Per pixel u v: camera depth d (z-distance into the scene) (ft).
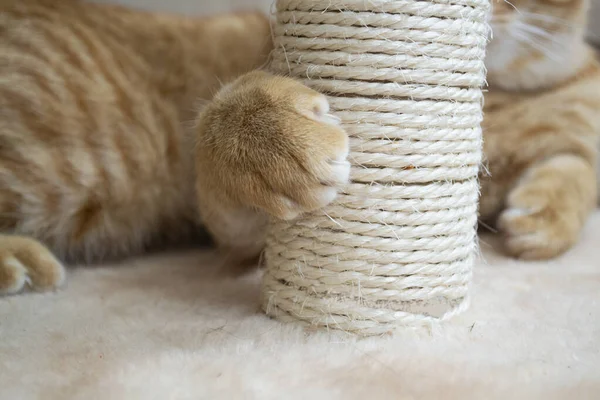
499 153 1.78
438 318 1.25
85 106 1.54
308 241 1.22
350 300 1.21
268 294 1.29
